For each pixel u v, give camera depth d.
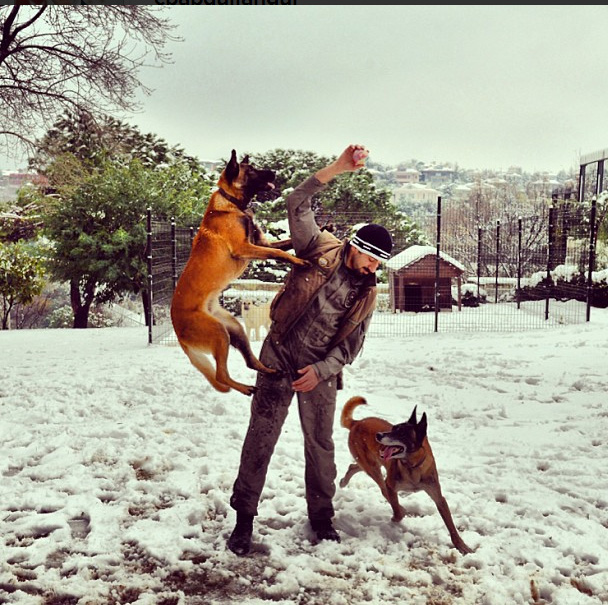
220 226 3.43
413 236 27.22
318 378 3.77
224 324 3.50
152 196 24.06
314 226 3.83
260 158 37.12
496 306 20.12
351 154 3.63
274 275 21.33
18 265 24.69
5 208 29.47
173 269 14.38
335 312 3.81
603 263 18.92
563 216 18.75
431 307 19.94
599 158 25.62
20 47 17.03
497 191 48.94
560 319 15.63
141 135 34.78
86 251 23.52
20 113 17.55
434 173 148.38
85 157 28.52
